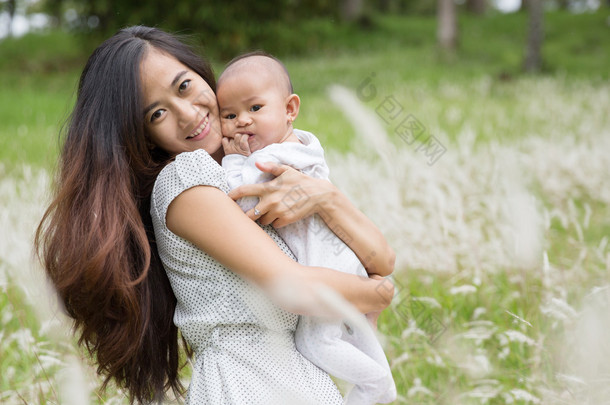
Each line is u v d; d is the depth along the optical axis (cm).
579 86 1068
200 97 185
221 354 173
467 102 995
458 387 277
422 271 372
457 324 315
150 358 203
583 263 359
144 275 178
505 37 2084
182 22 1498
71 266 177
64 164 185
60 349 304
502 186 420
